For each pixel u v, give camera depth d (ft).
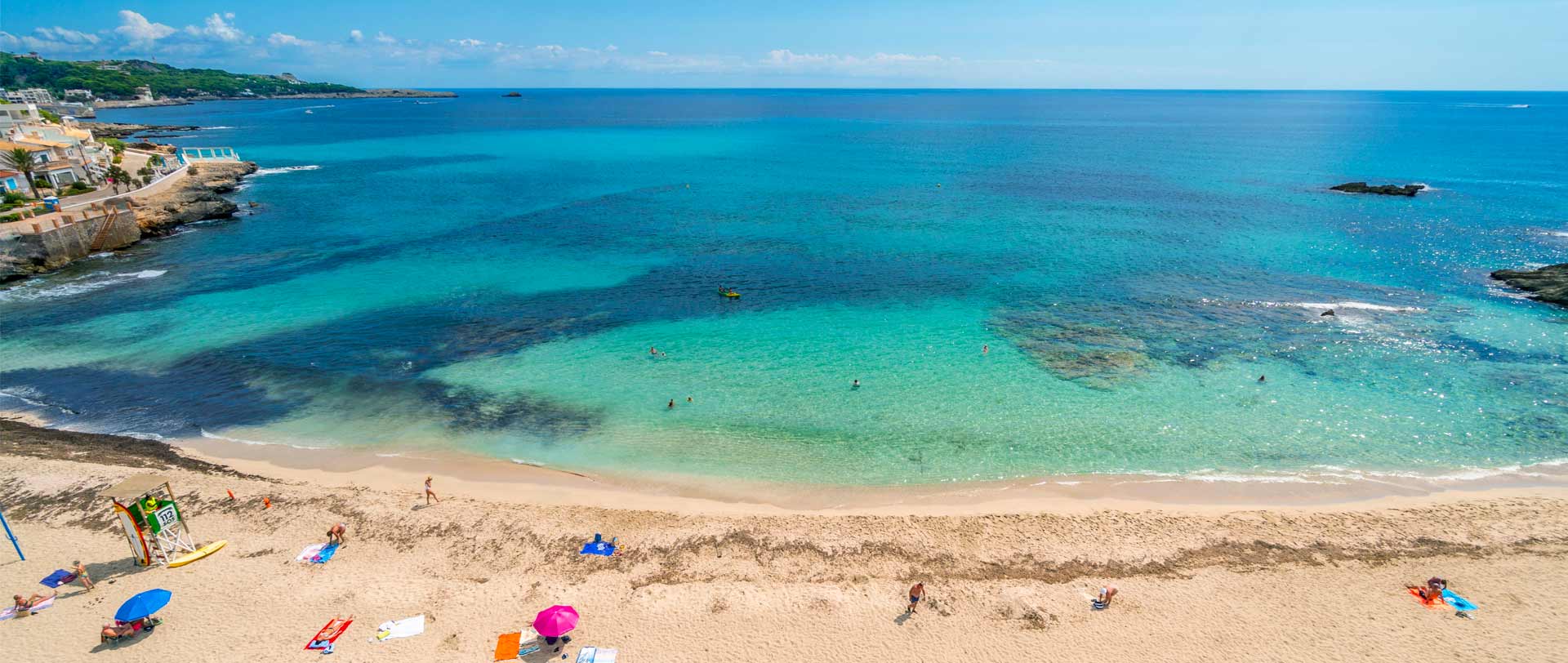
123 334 154.40
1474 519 90.79
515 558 86.12
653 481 103.55
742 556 86.17
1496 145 480.64
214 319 163.73
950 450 110.73
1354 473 102.73
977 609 77.15
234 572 82.43
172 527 84.99
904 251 222.48
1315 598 77.66
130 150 414.62
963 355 143.64
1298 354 140.67
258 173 381.40
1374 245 218.59
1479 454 106.52
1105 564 84.07
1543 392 123.44
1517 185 314.55
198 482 100.22
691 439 114.32
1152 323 158.20
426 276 197.36
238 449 110.83
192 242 234.17
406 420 119.85
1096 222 256.32
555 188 336.90
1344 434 112.37
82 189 286.05
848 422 118.93
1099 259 210.18
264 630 73.97
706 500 99.19
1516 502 94.22
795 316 166.91
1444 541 86.58
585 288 187.62
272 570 82.94
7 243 191.93
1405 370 132.57
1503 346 141.59
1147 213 269.03
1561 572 80.28
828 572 83.51
